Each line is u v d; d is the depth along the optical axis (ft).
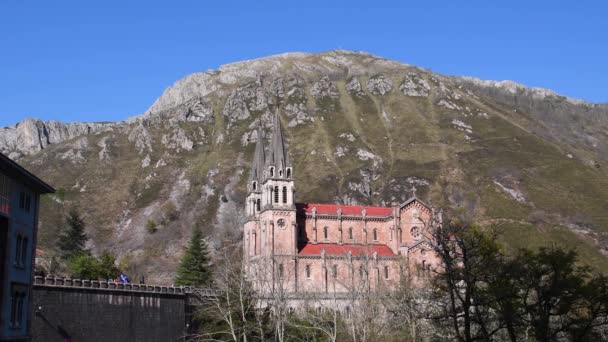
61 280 279.69
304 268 464.65
